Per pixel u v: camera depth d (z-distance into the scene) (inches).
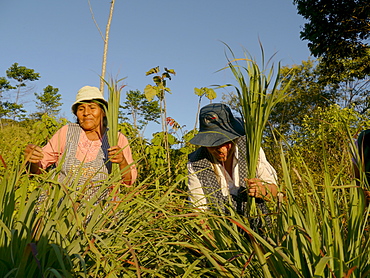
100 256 66.2
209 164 109.0
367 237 66.6
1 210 65.6
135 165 107.4
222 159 104.9
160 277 73.6
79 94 118.5
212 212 84.5
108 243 77.4
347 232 69.6
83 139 117.5
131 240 81.7
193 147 210.5
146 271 72.4
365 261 64.2
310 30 555.8
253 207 89.9
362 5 508.4
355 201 68.1
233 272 68.9
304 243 66.6
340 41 546.0
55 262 66.7
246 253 69.9
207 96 208.1
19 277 54.0
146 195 98.0
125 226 83.1
